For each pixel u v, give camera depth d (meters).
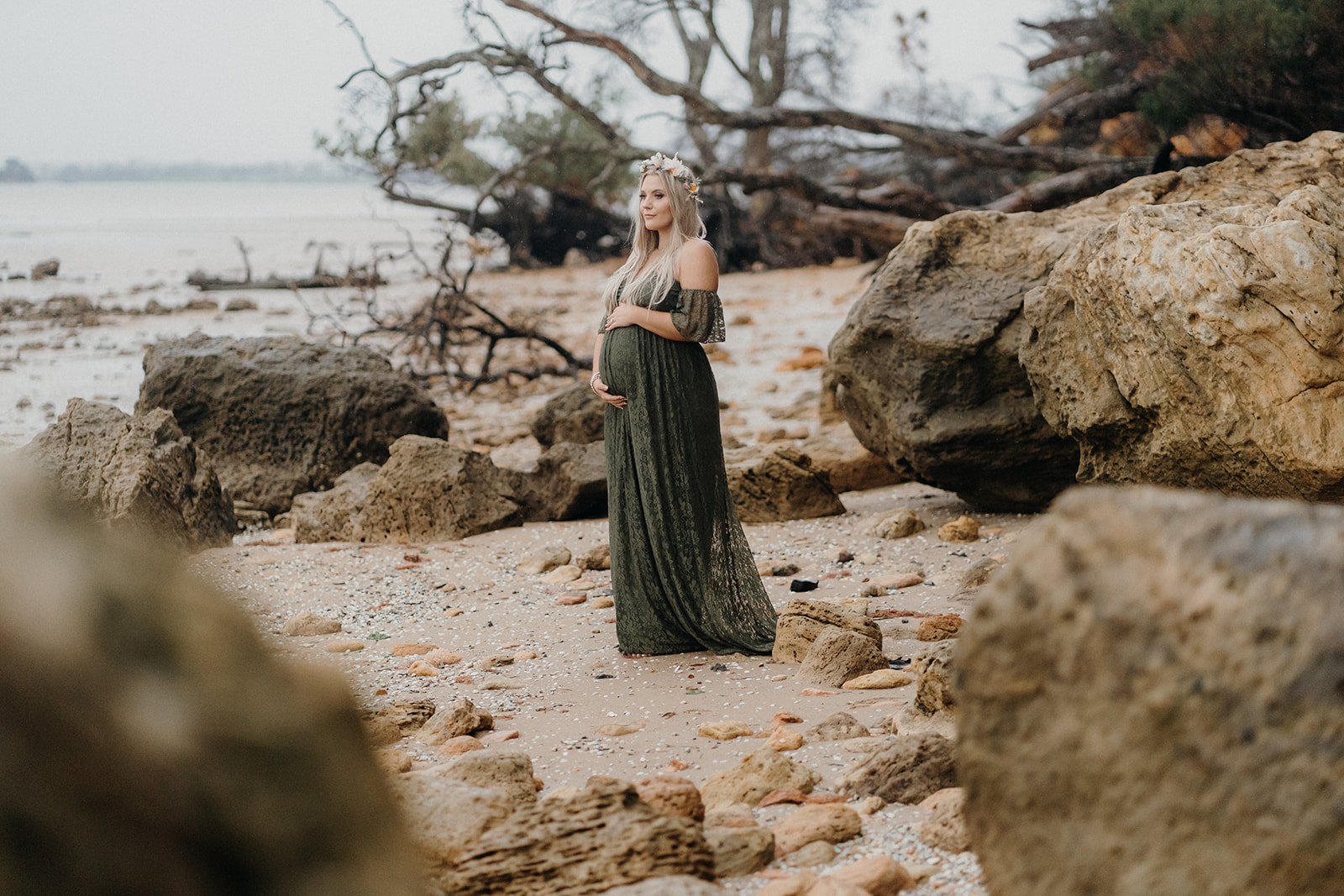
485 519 7.99
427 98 17.70
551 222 38.56
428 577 6.80
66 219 90.75
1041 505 7.24
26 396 14.19
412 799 2.77
